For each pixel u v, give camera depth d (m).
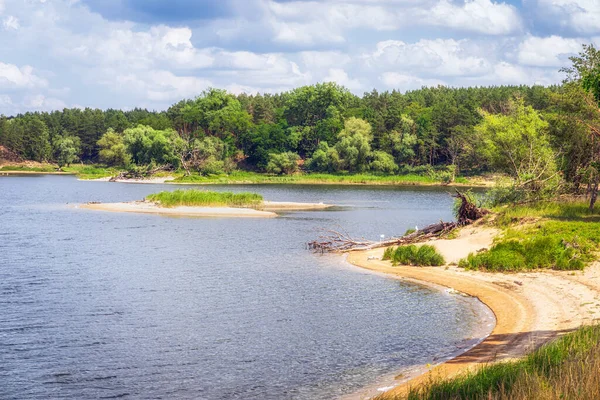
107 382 18.22
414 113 178.38
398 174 156.88
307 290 30.84
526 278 30.64
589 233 34.88
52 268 37.91
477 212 44.72
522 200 47.34
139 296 29.80
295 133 177.50
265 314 26.12
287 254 43.28
